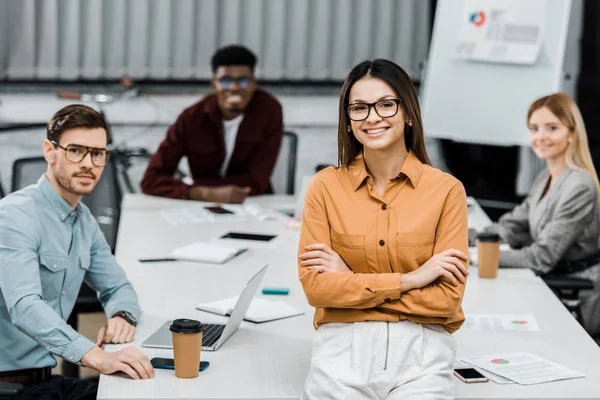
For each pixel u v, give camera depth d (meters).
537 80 5.62
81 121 2.55
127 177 5.84
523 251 3.63
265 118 4.88
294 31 6.49
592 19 6.01
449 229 2.26
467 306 2.88
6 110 6.20
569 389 2.19
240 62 4.72
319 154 6.64
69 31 6.23
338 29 6.52
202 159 4.88
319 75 6.57
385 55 6.62
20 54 6.21
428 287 2.21
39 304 2.40
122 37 6.30
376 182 2.31
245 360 2.36
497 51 5.68
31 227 2.52
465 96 5.80
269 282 3.09
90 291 3.50
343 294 2.21
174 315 2.71
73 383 2.63
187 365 2.22
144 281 3.08
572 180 3.73
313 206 2.33
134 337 2.53
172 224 4.07
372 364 2.15
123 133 6.39
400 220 2.26
